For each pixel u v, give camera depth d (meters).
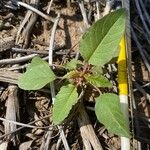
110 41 0.18
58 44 0.21
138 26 0.22
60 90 0.18
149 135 0.19
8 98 0.19
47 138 0.18
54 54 0.20
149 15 0.23
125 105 0.18
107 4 0.22
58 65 0.19
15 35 0.21
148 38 0.22
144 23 0.22
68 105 0.17
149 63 0.21
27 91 0.19
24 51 0.20
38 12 0.21
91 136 0.18
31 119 0.19
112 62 0.19
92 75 0.18
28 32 0.21
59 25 0.21
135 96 0.20
